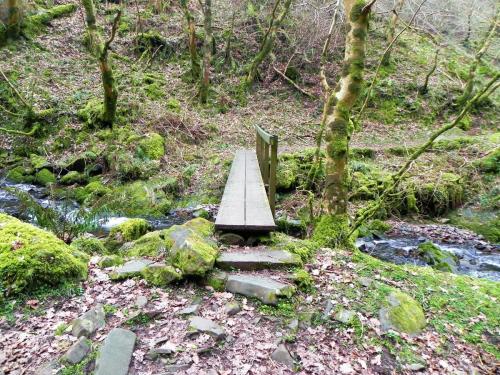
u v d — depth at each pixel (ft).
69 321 10.15
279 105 49.73
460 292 13.24
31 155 33.68
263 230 14.52
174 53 51.78
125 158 32.60
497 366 10.35
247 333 10.26
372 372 9.64
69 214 19.10
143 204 28.53
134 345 9.41
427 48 60.23
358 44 14.99
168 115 40.01
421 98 51.21
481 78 55.26
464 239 26.91
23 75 40.42
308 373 9.34
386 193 16.25
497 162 34.55
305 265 13.47
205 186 32.24
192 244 12.45
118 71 45.65
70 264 11.73
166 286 11.82
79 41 48.19
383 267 14.08
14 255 11.21
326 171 16.34
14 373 8.48
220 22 56.03
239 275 12.34
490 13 51.11
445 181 31.55
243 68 52.70
